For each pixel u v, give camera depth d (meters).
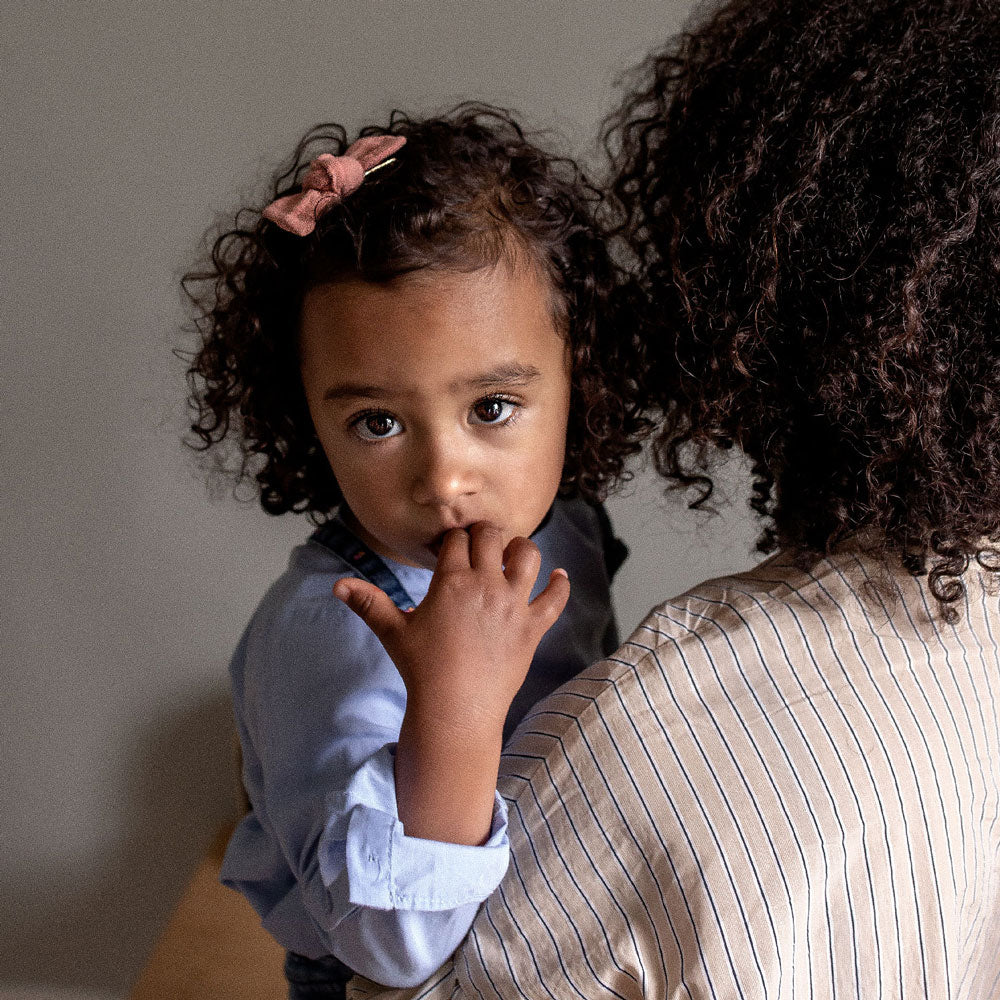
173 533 1.47
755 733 0.54
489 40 1.22
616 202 0.81
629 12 1.20
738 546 1.41
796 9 0.57
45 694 1.60
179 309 1.33
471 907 0.58
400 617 0.58
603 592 0.95
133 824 1.71
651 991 0.53
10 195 1.28
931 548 0.54
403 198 0.70
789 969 0.51
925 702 0.55
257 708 0.79
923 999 0.53
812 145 0.51
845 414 0.54
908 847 0.53
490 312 0.68
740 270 0.55
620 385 0.85
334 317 0.69
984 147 0.49
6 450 1.42
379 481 0.71
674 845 0.53
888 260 0.50
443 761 0.56
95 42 1.21
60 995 1.84
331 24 1.21
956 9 0.54
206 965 1.34
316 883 0.63
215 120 1.25
